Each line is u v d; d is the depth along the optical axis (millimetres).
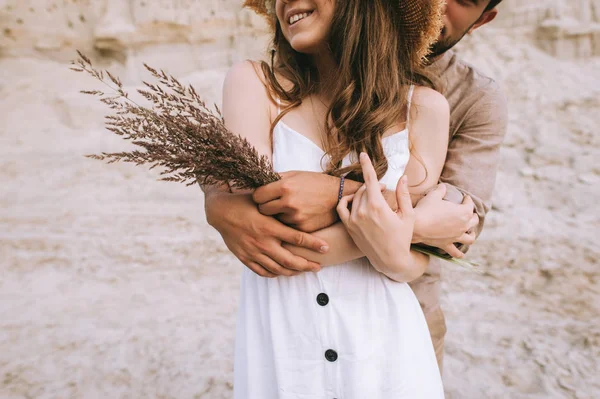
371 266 1271
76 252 4566
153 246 4688
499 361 3236
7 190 5539
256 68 1434
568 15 7723
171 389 2932
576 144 6090
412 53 1461
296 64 1471
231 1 7547
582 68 7449
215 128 1115
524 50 7633
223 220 1262
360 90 1368
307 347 1228
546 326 3613
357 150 1318
